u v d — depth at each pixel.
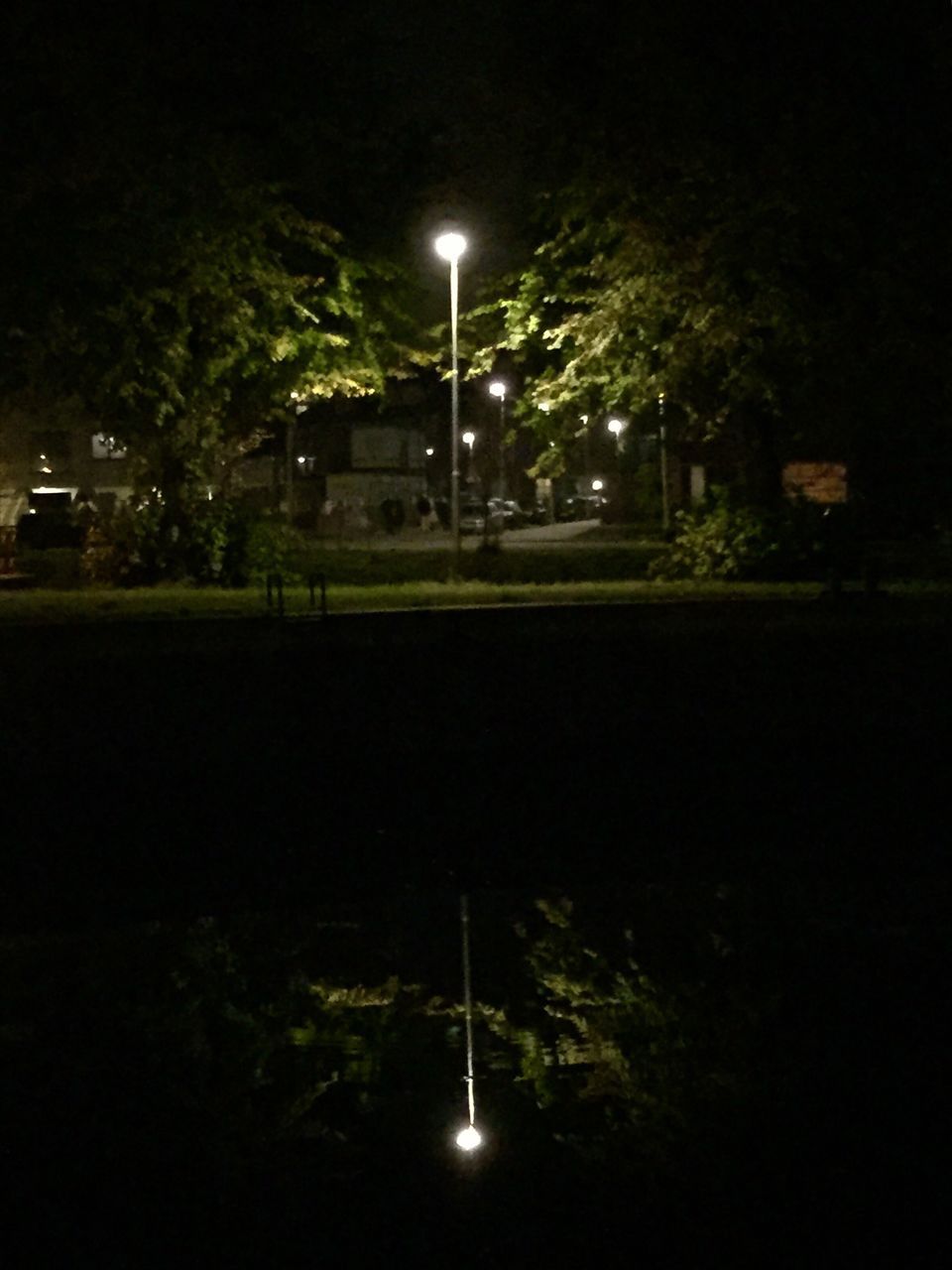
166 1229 5.56
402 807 12.83
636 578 36.66
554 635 18.86
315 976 8.62
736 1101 6.58
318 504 75.94
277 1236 5.48
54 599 30.69
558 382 32.75
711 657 17.36
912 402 31.56
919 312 29.89
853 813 12.41
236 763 14.08
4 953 9.30
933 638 18.48
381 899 10.47
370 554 45.47
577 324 32.09
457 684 16.33
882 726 15.00
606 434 72.75
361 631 21.19
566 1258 5.28
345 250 34.22
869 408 32.00
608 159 30.61
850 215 29.22
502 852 11.59
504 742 14.65
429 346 38.56
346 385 35.62
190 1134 6.33
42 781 13.52
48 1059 7.35
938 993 8.01
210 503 34.31
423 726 15.22
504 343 34.50
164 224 29.08
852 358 30.64
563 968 8.60
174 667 16.78
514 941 9.29
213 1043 7.52
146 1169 6.03
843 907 9.81
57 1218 5.66
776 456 35.56
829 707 15.77
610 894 10.35
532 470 35.59
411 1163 6.02
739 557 33.81
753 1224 5.48
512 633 19.53
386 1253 5.32
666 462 49.56
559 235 32.34
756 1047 7.24
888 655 17.55
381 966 8.80
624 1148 6.11
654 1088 6.73
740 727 15.05
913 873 10.75
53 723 15.08
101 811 12.79
